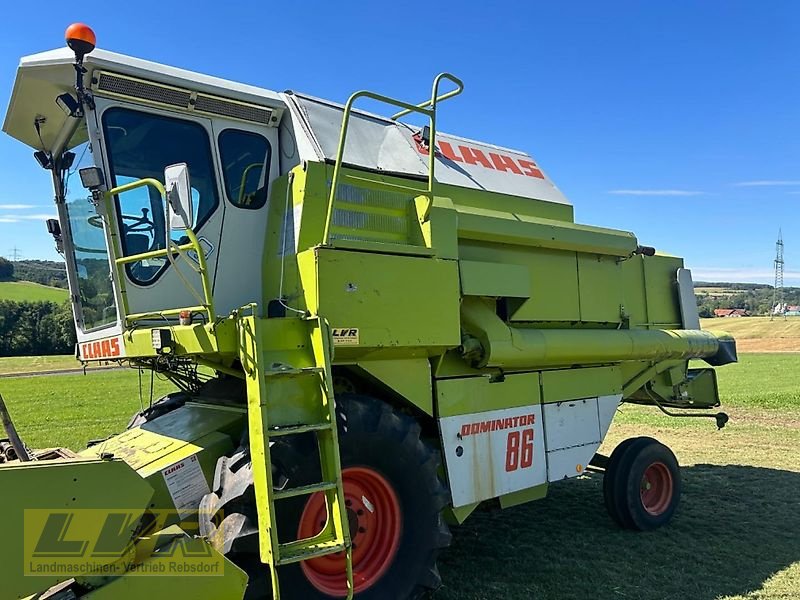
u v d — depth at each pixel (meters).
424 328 4.10
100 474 2.90
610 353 5.66
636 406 15.60
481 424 4.83
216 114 4.26
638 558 5.20
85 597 2.77
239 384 4.45
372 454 3.73
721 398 16.16
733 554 5.29
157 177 4.04
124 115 3.94
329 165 4.18
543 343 5.09
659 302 6.88
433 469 4.04
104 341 4.25
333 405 3.38
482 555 5.30
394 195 4.42
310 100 4.59
